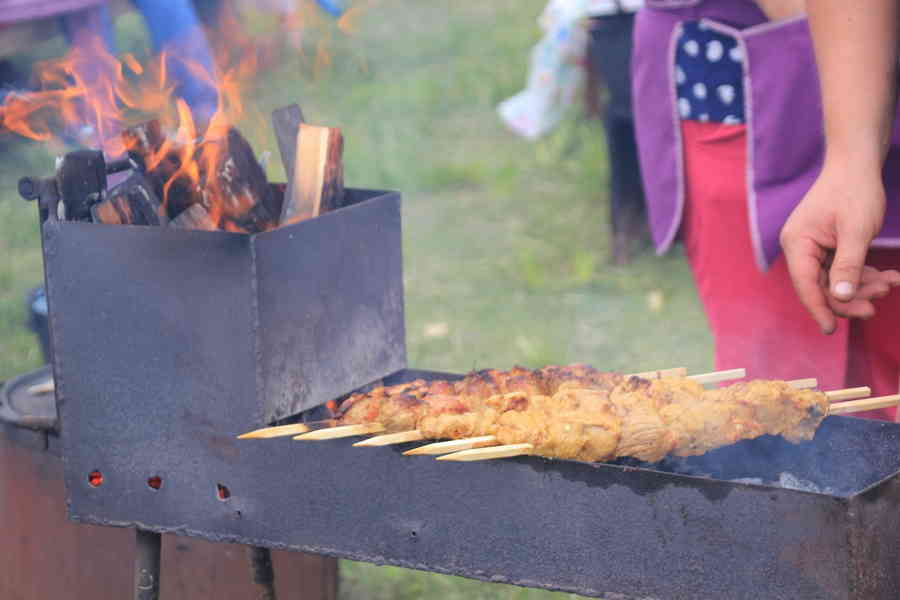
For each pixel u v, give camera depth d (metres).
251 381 2.04
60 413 2.21
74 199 2.21
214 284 2.03
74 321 2.16
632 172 5.39
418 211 6.21
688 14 2.80
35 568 2.60
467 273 5.40
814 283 2.16
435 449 1.91
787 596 1.79
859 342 2.79
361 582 3.30
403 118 7.57
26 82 6.37
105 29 5.43
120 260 2.09
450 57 8.88
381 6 10.52
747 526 1.79
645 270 5.43
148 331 2.10
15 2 5.02
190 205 2.42
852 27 2.22
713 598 1.84
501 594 3.20
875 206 2.12
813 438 2.18
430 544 1.99
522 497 1.92
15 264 5.40
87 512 2.23
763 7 2.68
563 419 1.94
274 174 5.98
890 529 1.81
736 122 2.78
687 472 2.24
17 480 2.55
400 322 2.41
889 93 2.23
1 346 4.50
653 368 4.34
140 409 2.15
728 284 2.93
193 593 2.61
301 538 2.08
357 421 2.02
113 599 2.55
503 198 6.34
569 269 5.43
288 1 8.77
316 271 2.14
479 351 4.57
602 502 1.87
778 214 2.72
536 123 6.86
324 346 2.19
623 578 1.89
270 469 2.06
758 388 2.03
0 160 6.54
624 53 5.07
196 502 2.14
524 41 9.13
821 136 2.68
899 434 2.09
